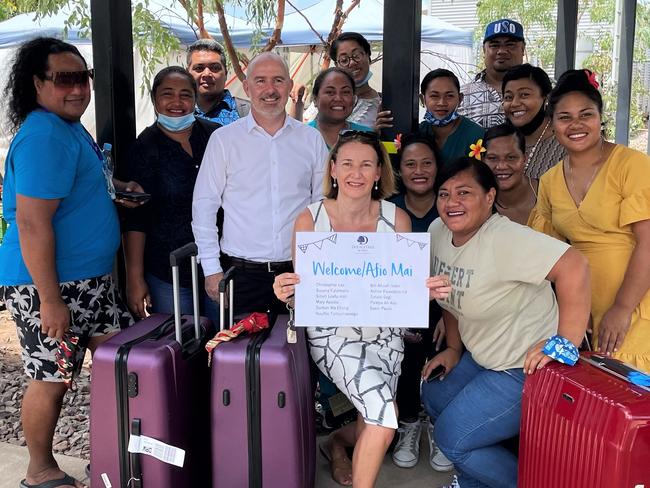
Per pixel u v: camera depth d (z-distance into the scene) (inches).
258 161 117.3
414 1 122.0
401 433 124.8
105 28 126.3
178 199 122.2
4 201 104.3
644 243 100.7
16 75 102.1
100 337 111.4
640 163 101.4
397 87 126.0
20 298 103.5
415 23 123.0
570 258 91.8
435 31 393.1
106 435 91.9
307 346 106.4
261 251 118.7
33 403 106.9
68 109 102.0
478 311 98.8
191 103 121.8
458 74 419.2
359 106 168.7
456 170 96.8
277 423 91.4
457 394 109.3
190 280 123.4
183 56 340.5
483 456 103.0
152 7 313.3
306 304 94.8
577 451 82.0
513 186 126.8
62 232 103.1
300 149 119.8
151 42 271.9
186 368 95.6
